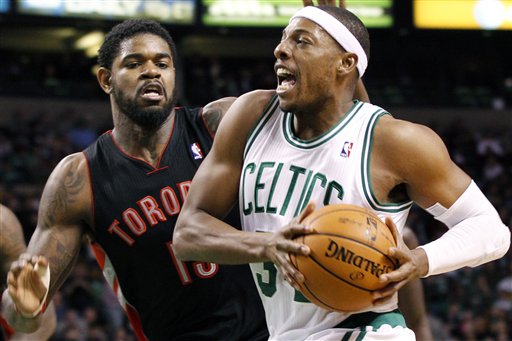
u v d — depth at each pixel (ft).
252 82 62.44
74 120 56.24
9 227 13.55
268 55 65.72
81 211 12.90
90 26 48.70
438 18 49.49
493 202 52.34
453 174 9.92
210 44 63.87
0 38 60.70
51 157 50.62
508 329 38.45
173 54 13.01
